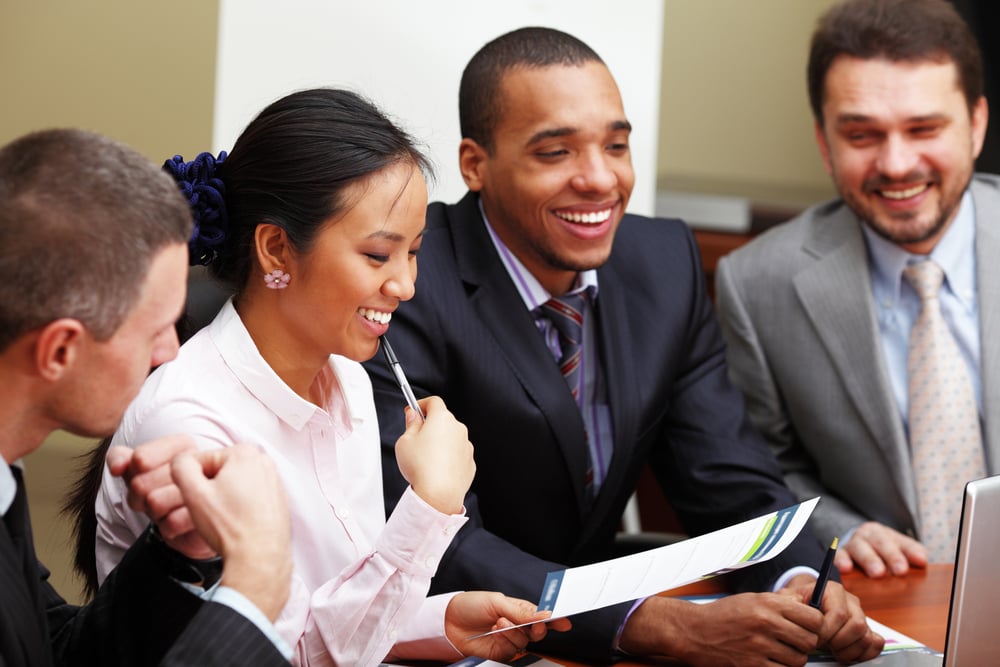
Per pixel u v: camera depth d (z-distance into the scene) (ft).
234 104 9.01
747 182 17.61
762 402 7.78
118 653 3.79
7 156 3.07
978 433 7.22
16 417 3.17
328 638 4.12
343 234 4.13
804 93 17.94
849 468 7.43
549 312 6.20
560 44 5.84
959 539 3.86
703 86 17.71
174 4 16.48
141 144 16.74
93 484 4.46
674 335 6.42
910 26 7.07
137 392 3.28
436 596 4.64
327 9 9.05
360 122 4.20
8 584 3.21
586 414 6.27
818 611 4.59
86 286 3.02
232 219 4.26
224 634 3.26
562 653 4.80
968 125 7.22
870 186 7.25
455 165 9.25
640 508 10.07
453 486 4.19
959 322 7.43
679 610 4.74
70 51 16.60
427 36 9.18
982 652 3.96
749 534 4.33
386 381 5.69
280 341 4.34
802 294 7.56
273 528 3.41
